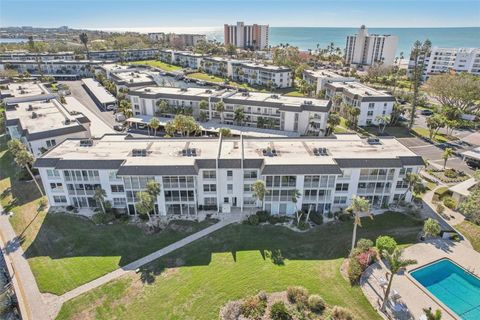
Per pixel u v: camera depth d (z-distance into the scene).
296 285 38.19
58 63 170.38
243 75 154.62
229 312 34.47
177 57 197.75
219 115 94.06
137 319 34.44
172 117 95.56
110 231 48.59
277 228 48.94
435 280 39.28
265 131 85.81
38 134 65.25
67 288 38.53
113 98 117.38
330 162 49.66
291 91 135.88
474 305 36.19
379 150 55.38
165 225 49.91
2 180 64.56
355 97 97.00
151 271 40.84
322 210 52.69
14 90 104.44
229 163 50.50
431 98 129.12
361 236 46.81
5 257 43.94
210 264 41.81
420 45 93.19
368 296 36.53
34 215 52.66
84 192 53.00
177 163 49.59
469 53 168.38
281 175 48.44
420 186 50.44
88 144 58.03
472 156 69.88
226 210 53.03
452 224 49.25
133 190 50.34
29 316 35.03
